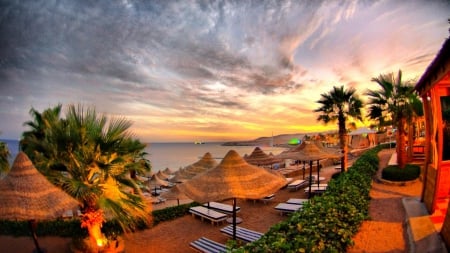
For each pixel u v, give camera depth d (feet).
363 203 23.75
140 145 26.84
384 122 42.83
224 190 20.38
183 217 37.24
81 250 26.13
